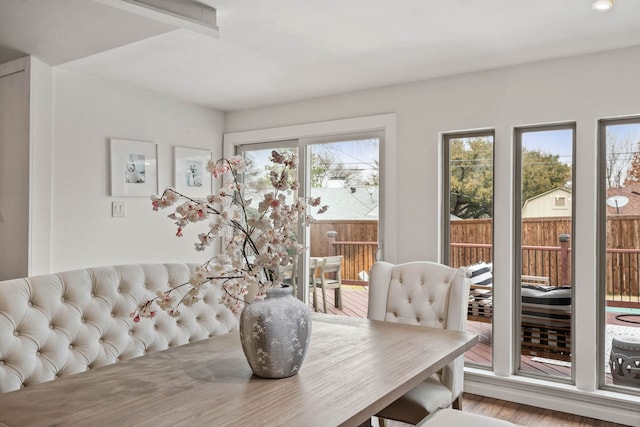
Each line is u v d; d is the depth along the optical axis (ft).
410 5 8.13
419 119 12.53
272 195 5.40
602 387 10.69
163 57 10.66
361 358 6.08
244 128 15.81
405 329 7.69
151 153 13.85
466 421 6.29
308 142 14.75
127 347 7.74
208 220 15.55
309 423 4.14
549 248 11.39
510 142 11.37
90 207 12.38
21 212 10.89
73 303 7.30
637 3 8.04
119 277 8.01
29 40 9.56
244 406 4.52
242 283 5.41
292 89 13.35
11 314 6.55
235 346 6.70
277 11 8.36
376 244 13.47
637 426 9.89
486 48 10.18
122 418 4.24
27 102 10.62
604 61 10.33
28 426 4.07
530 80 11.12
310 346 6.64
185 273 8.84
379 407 4.75
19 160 10.92
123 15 8.38
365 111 13.38
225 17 8.60
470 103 11.84
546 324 11.41
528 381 11.14
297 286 14.90
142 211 13.65
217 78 12.29
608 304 10.73
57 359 6.86
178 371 5.58
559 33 9.35
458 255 12.48
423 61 11.01
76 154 12.04
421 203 12.50
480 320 12.17
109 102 12.76
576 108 10.60
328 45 9.99
